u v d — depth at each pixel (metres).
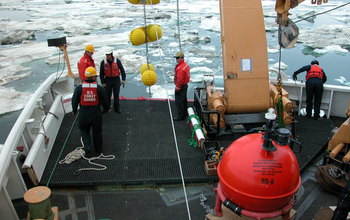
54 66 15.55
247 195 2.06
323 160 3.86
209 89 4.52
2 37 21.67
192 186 3.60
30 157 3.46
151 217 3.16
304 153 4.04
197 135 4.13
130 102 5.82
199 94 4.98
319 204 3.32
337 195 3.43
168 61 15.20
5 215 2.98
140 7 36.53
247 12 3.97
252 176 2.05
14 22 28.11
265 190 2.03
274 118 1.99
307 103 5.00
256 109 4.18
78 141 4.42
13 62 16.38
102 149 4.21
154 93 11.61
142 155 4.07
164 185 3.62
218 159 3.68
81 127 4.00
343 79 12.67
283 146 2.25
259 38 4.01
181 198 3.41
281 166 2.06
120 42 19.61
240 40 4.00
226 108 4.18
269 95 4.14
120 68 5.11
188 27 23.78
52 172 3.71
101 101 3.90
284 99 4.20
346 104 5.09
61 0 50.31
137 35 4.51
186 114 5.18
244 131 4.21
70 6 41.12
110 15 30.86
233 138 4.24
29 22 27.88
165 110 5.46
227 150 2.31
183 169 3.76
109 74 5.02
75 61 15.74
